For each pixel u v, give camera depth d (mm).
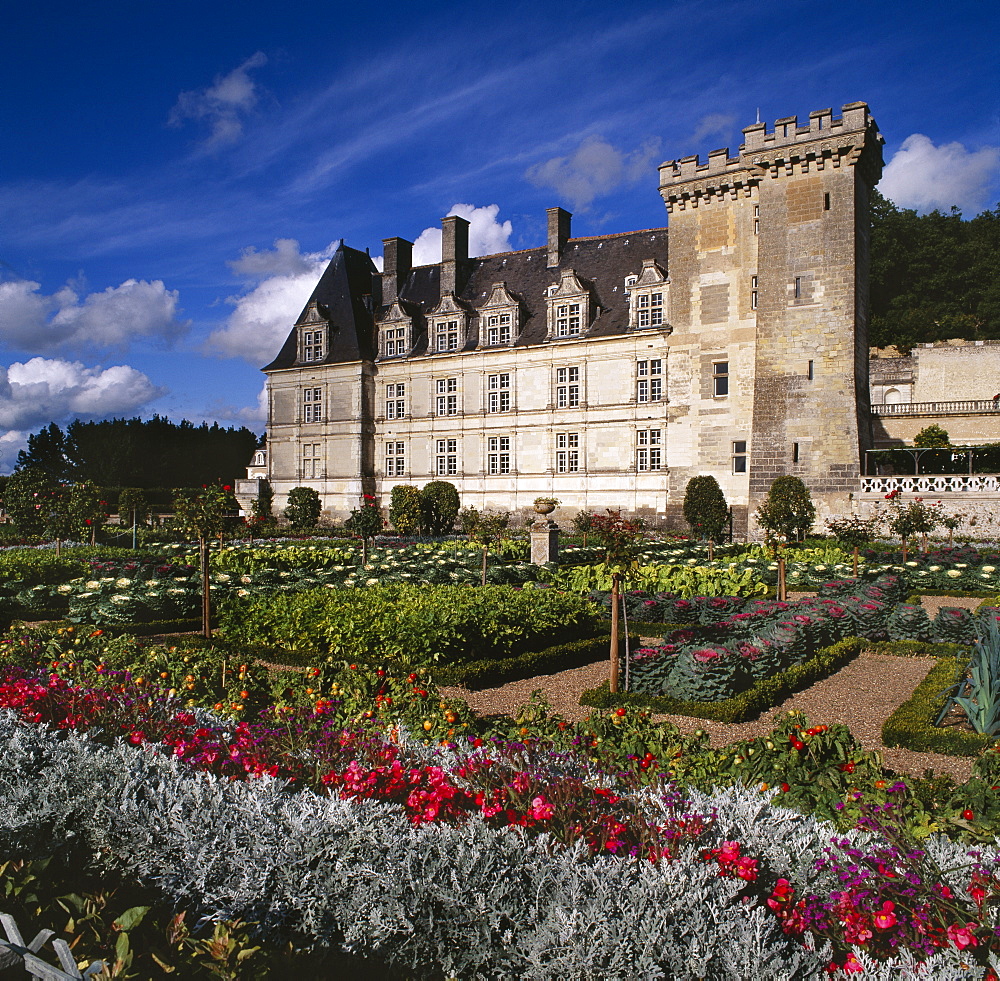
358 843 5309
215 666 12594
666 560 32062
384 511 60000
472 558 30156
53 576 26875
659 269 49500
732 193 46344
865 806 6559
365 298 63688
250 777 6691
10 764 6582
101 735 7984
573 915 4598
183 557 31578
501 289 55156
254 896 5156
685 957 4547
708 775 8008
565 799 6184
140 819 5750
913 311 72688
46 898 5633
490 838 5320
